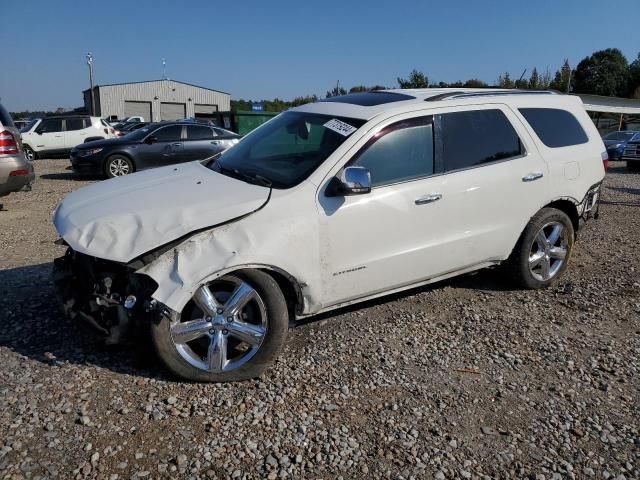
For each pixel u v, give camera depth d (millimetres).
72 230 3453
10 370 3543
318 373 3668
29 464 2713
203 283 3324
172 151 14125
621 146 22328
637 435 3148
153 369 3635
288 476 2719
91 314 3438
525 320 4621
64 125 20859
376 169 4090
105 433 2973
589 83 64250
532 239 5055
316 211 3746
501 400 3449
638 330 4500
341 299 4043
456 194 4426
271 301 3502
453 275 4727
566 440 3084
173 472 2713
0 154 8484
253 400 3334
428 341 4184
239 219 3520
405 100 4496
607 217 8992
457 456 2922
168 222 3398
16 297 4754
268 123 5016
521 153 4895
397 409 3303
